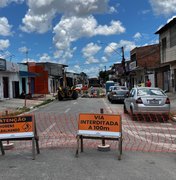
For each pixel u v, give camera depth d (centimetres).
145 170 686
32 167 713
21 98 3816
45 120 1628
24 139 817
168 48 3164
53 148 921
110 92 3136
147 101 1538
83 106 2592
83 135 848
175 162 758
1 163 752
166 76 3716
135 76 5972
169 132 1218
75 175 649
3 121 828
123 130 1269
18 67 3900
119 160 774
